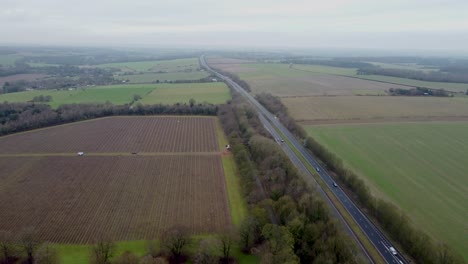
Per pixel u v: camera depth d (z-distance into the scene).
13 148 120.81
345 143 124.81
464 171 101.06
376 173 99.19
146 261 54.81
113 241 67.62
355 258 56.53
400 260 62.66
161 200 84.31
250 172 93.38
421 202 82.75
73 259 62.78
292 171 87.06
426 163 106.81
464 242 67.12
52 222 74.38
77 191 88.62
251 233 64.75
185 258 62.12
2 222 74.31
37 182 93.62
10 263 60.28
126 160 110.25
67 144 125.50
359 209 80.94
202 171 102.12
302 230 62.12
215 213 78.56
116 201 83.50
